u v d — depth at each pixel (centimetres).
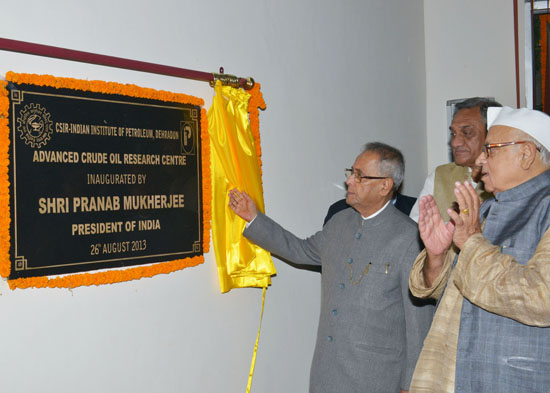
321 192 317
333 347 235
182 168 241
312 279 310
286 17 297
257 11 280
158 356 232
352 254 239
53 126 199
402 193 397
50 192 198
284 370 290
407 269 223
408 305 220
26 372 191
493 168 165
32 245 193
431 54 432
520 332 153
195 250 246
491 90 414
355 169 239
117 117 218
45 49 193
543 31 406
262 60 282
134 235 223
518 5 407
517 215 162
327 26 326
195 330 247
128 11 223
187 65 245
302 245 263
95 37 212
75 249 204
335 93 331
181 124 241
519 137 161
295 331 297
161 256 232
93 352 210
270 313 284
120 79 220
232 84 260
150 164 229
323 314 245
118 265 217
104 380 213
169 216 235
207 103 254
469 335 160
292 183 298
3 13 187
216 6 259
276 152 289
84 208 207
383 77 377
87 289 209
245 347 270
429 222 164
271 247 258
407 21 408
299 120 304
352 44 347
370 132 362
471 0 419
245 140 262
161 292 234
